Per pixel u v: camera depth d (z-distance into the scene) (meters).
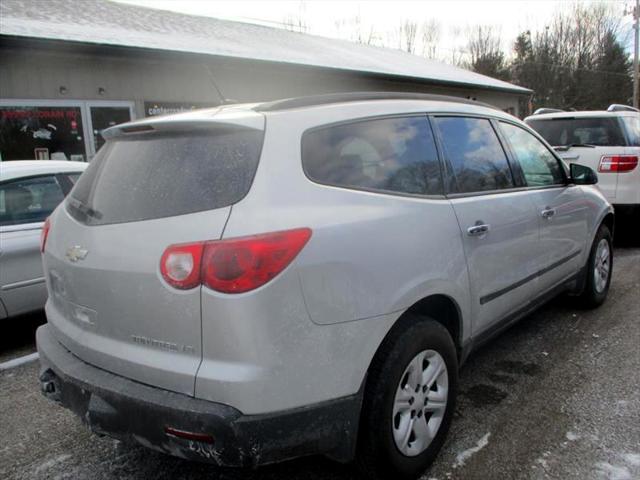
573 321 4.61
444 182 2.85
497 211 3.12
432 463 2.68
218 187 2.11
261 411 1.97
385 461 2.38
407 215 2.49
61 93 9.97
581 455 2.71
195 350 2.00
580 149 7.28
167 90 11.56
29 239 4.49
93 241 2.30
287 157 2.18
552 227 3.80
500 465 2.66
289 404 2.03
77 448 2.96
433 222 2.61
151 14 16.31
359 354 2.21
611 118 7.25
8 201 4.53
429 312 2.86
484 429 2.98
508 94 25.52
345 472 2.68
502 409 3.19
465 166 3.06
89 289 2.30
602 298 4.92
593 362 3.79
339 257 2.13
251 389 1.94
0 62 9.16
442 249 2.63
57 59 9.84
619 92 55.66
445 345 2.66
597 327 4.45
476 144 3.24
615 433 2.89
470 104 3.39
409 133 2.78
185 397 2.01
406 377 2.46
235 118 2.24
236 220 1.99
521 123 3.88
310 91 14.70
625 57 56.41
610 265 5.05
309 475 2.67
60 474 2.72
